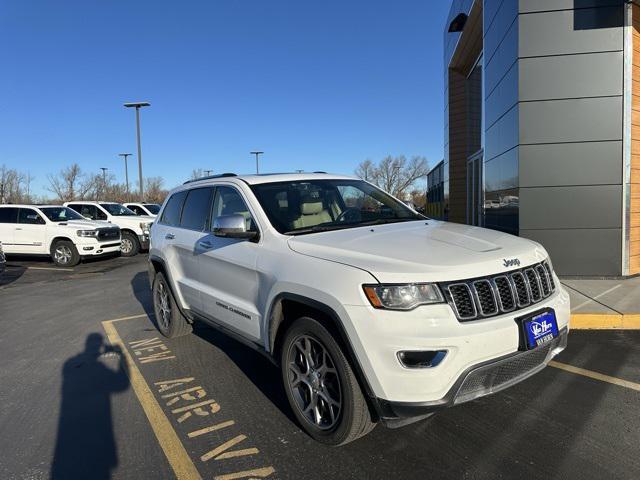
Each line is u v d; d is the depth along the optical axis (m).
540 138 7.85
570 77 7.70
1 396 4.23
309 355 3.23
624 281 7.62
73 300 8.54
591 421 3.40
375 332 2.69
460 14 12.97
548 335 3.01
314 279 3.05
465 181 16.86
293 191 4.25
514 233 8.26
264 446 3.23
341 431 2.99
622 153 7.62
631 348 4.91
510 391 3.91
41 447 3.31
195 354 5.16
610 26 7.53
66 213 14.61
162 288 5.77
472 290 2.78
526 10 7.74
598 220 7.78
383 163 69.94
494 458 2.98
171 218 5.64
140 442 3.35
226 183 4.57
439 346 2.63
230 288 4.15
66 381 4.54
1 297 9.17
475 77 15.48
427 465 2.94
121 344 5.64
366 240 3.34
